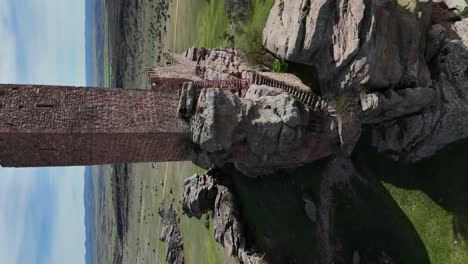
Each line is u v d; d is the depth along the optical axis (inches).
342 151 1264.8
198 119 1107.3
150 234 4416.8
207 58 2231.8
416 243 1112.8
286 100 1188.5
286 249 1499.8
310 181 1376.7
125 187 6254.9
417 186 1136.2
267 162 1248.2
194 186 1919.3
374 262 1194.0
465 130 1087.6
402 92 1107.3
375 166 1222.9
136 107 1082.7
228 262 2135.8
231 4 2615.7
